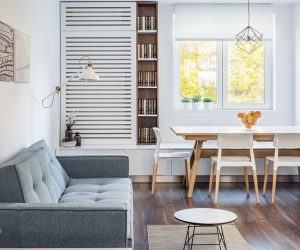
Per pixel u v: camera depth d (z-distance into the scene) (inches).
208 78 291.4
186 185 251.6
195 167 229.0
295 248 150.6
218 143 214.8
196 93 291.7
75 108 275.3
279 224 179.0
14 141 158.2
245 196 231.1
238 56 291.0
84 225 104.8
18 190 113.6
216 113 287.3
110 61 274.4
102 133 276.7
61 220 104.7
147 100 279.7
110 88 275.1
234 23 283.0
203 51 290.4
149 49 277.6
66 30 272.4
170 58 285.6
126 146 268.7
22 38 165.3
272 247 151.6
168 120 287.1
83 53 273.9
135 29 273.6
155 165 239.3
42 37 209.9
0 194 113.3
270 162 260.1
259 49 291.6
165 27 284.7
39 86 203.2
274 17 286.7
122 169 187.3
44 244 104.7
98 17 273.1
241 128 246.1
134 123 276.1
